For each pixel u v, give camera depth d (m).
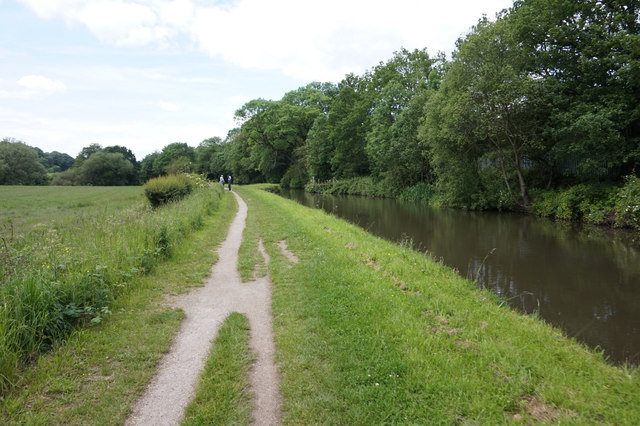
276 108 54.19
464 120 19.69
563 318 6.61
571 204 17.78
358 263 7.90
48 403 3.28
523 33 19.56
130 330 4.78
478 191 23.14
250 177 69.31
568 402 3.23
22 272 4.81
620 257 10.98
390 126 35.09
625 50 15.94
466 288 6.82
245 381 3.72
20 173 62.03
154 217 10.12
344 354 4.14
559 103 18.16
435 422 3.07
